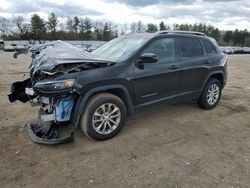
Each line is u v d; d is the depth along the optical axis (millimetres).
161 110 5309
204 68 5062
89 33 78250
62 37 76562
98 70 3650
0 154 3438
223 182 2875
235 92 7344
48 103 3732
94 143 3775
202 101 5293
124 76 3842
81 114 3594
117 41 4863
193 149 3639
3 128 4312
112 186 2805
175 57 4590
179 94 4758
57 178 2945
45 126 3900
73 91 3414
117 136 4012
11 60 19875
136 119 4762
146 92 4199
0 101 6043
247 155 3480
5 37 74750
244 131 4305
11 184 2832
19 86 4297
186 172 3064
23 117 4879
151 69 4168
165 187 2787
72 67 3498
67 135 3922
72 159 3344
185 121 4711
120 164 3236
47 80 3400
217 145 3770
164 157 3410
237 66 16328
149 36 4395
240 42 85938
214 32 80500
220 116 5035
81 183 2857
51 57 3553
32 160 3309
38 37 73750
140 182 2873
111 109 3863
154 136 4047
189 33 5004
